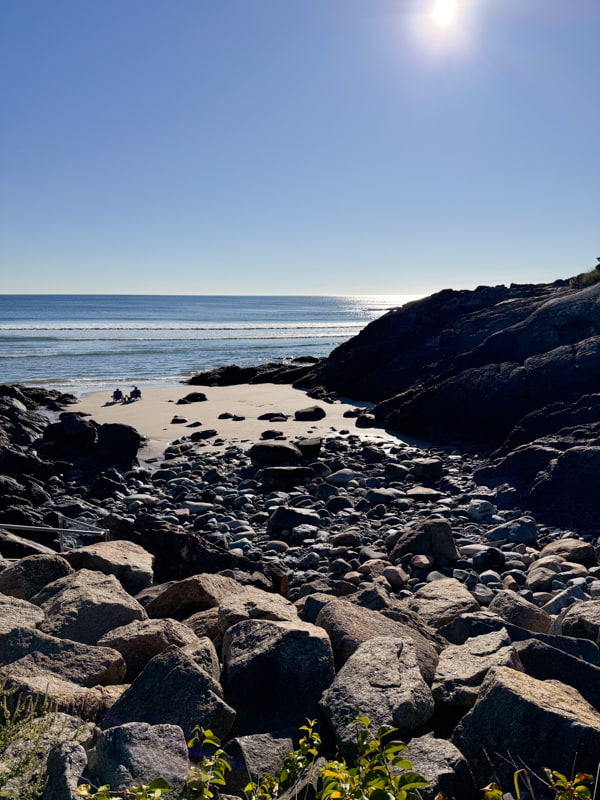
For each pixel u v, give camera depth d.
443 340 33.81
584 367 22.44
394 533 13.84
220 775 3.23
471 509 15.79
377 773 2.66
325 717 4.62
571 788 2.67
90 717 4.64
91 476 20.41
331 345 71.31
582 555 12.47
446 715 4.92
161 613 7.48
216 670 5.13
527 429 20.67
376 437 25.08
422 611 8.12
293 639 5.20
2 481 17.42
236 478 19.78
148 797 2.79
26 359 54.03
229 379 41.34
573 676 5.52
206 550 11.38
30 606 6.19
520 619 8.25
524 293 37.16
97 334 80.31
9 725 3.82
